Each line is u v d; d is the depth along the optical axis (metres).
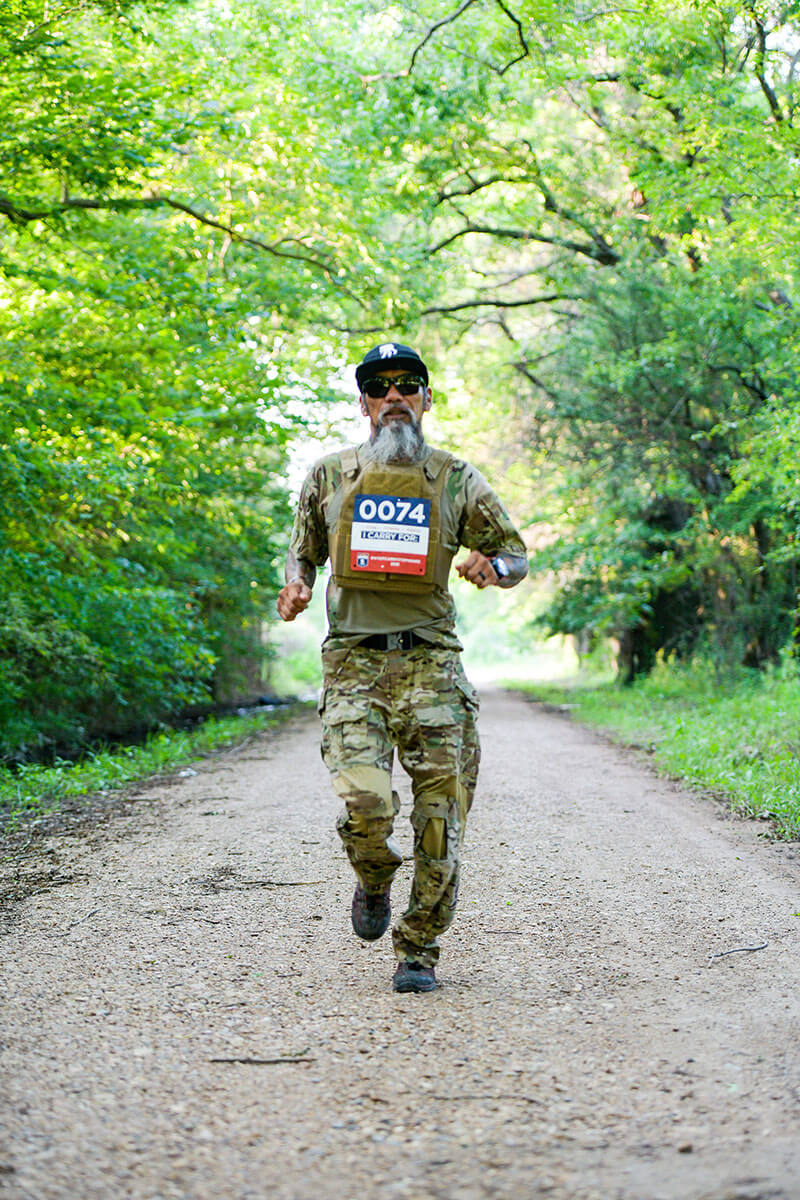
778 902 5.05
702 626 21.64
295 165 12.55
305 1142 2.58
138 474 11.02
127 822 7.70
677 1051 3.14
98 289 10.91
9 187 10.25
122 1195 2.32
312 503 3.79
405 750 3.72
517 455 22.89
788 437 11.23
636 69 14.33
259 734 16.34
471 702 3.76
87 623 12.52
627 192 17.95
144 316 11.12
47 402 10.31
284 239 13.59
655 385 16.84
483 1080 2.95
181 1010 3.58
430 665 3.68
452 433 22.55
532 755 11.75
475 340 22.88
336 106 14.57
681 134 13.81
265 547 18.44
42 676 13.91
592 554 19.58
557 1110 2.74
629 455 18.39
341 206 13.45
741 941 4.38
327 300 14.47
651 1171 2.40
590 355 18.19
